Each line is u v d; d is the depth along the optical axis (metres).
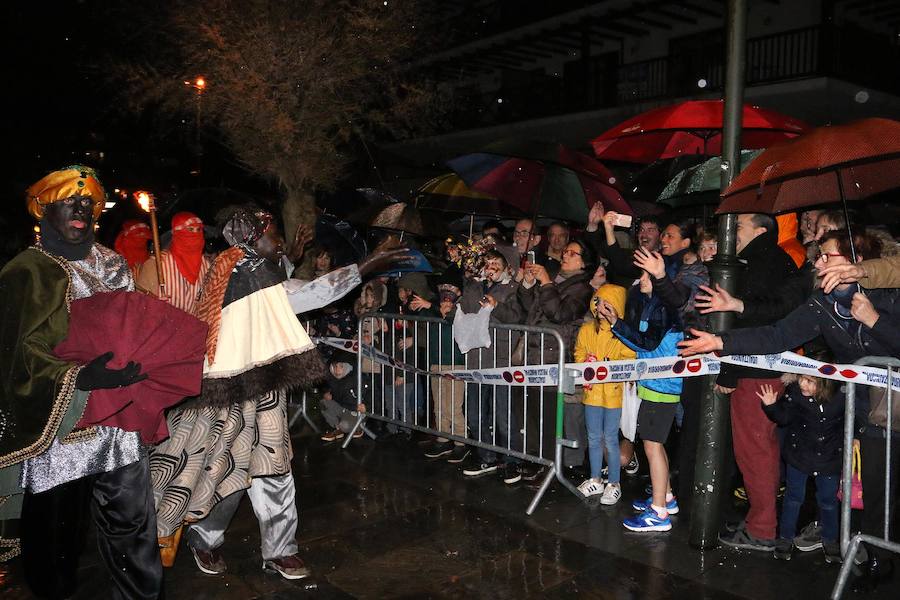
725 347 3.83
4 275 3.06
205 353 3.38
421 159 23.30
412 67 11.48
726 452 4.37
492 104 21.97
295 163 9.26
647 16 18.27
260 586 3.90
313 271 7.40
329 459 6.11
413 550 4.35
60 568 3.34
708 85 17.44
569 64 21.42
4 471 3.17
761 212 3.87
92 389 2.95
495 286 5.79
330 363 6.75
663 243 5.51
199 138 9.95
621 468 5.87
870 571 3.89
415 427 6.18
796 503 4.29
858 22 16.52
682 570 4.09
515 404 5.59
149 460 3.51
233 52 8.50
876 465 3.82
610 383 4.98
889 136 3.12
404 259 4.01
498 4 22.30
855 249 3.74
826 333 3.75
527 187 6.18
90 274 3.24
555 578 4.00
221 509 3.96
